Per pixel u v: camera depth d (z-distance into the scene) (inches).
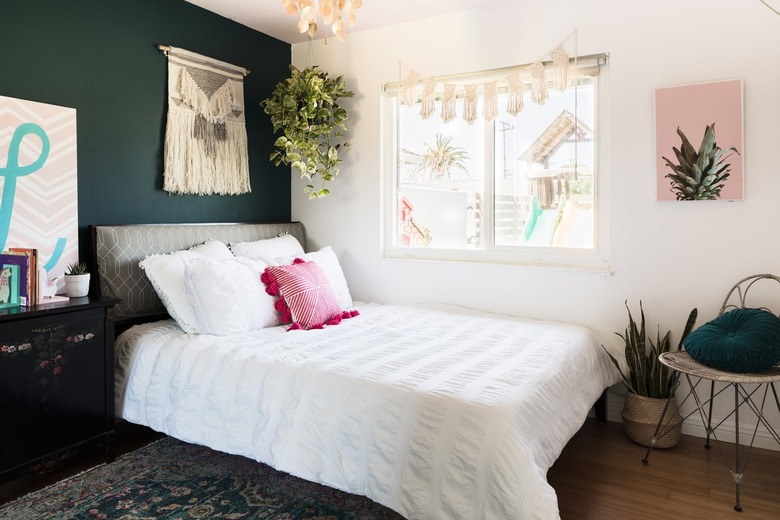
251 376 85.7
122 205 115.4
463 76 131.4
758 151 102.3
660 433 102.7
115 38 112.7
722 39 104.6
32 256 88.4
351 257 151.5
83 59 107.0
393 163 145.4
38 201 99.5
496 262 132.3
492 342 101.2
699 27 106.4
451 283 136.3
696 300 109.0
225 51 137.1
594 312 119.0
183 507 80.6
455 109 134.3
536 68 120.3
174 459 97.0
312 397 78.9
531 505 61.5
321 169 153.2
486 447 65.3
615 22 114.0
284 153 155.7
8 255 89.1
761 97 101.7
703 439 109.1
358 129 147.8
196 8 129.3
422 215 143.6
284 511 79.9
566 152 123.9
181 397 92.0
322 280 121.8
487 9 128.0
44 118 100.0
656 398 105.5
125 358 102.3
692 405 111.0
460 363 86.7
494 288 130.6
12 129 95.5
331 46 150.8
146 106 119.3
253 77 145.5
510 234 132.0
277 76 153.3
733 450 103.1
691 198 107.3
